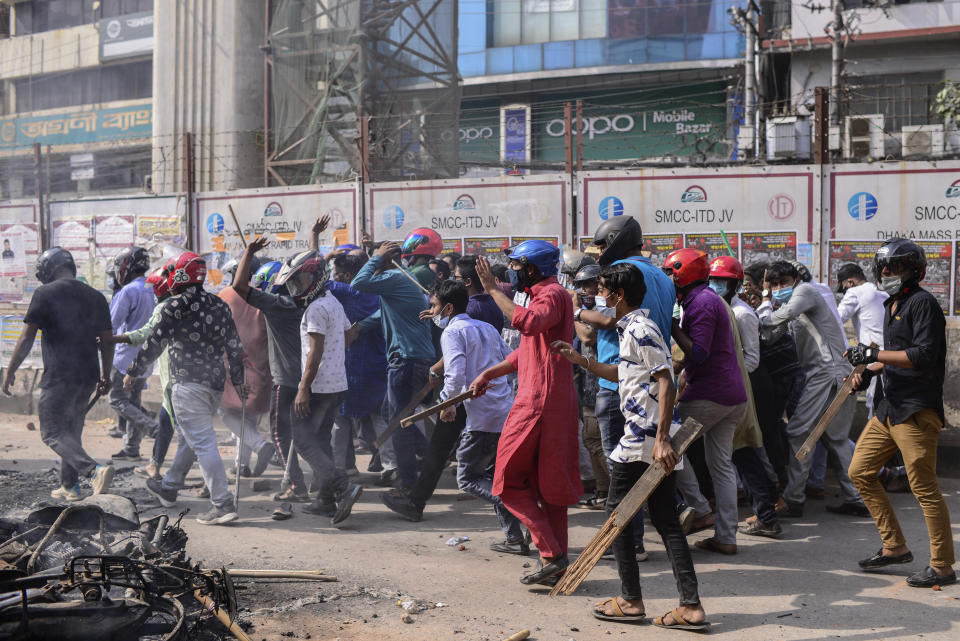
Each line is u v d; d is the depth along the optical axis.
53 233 10.30
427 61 13.45
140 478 7.01
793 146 12.76
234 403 6.98
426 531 5.62
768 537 5.61
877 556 4.81
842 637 3.86
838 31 18.41
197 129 12.59
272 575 4.39
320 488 5.96
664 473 3.84
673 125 24.59
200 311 5.65
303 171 12.04
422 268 7.52
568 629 3.94
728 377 5.01
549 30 26.17
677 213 8.06
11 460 7.77
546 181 8.35
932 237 7.56
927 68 20.58
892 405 4.58
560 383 4.52
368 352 6.96
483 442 5.22
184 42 12.70
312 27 12.48
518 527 5.13
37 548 4.01
